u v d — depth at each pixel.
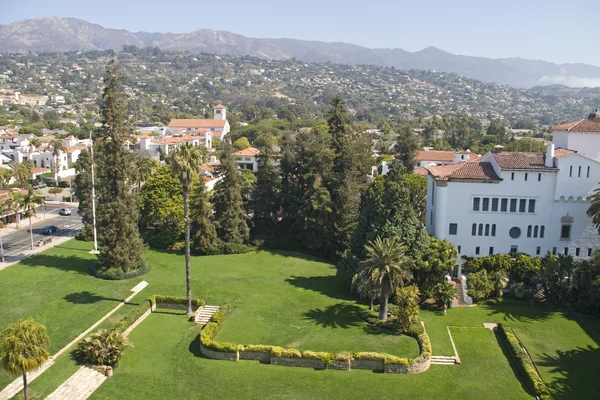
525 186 70.12
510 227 71.25
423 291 66.25
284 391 47.78
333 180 91.19
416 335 57.50
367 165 104.94
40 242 90.31
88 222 93.50
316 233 90.94
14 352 39.03
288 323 61.25
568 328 60.16
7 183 122.56
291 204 94.88
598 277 62.25
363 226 69.56
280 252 92.38
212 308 65.31
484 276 68.38
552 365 51.84
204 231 87.81
